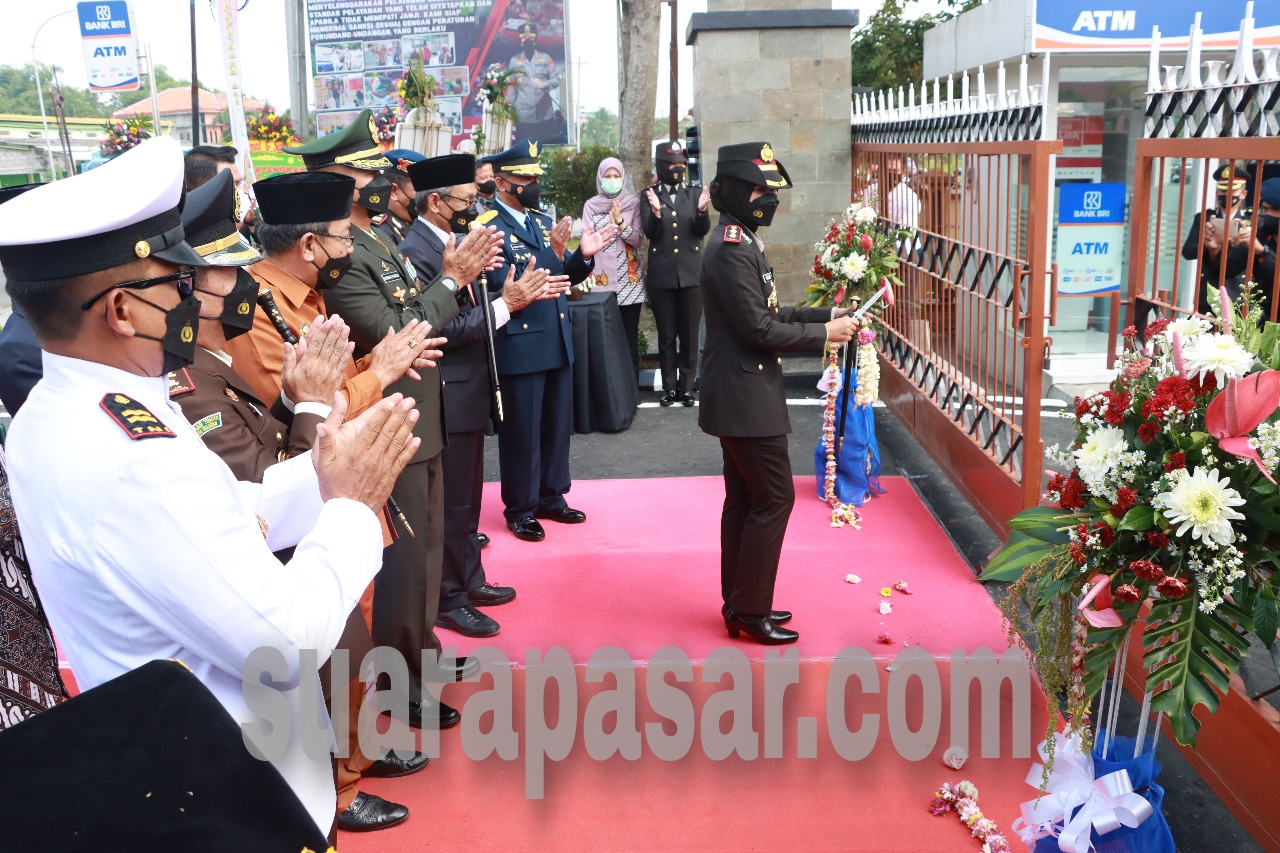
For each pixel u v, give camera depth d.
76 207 1.41
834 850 2.70
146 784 1.21
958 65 9.11
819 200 8.52
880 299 5.15
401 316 3.12
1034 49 7.27
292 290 2.75
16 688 2.17
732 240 3.64
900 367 6.59
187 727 1.28
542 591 4.45
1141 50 7.29
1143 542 2.25
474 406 3.95
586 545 5.00
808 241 8.58
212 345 2.19
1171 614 2.21
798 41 8.26
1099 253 7.92
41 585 1.49
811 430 6.91
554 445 5.26
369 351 3.08
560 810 2.89
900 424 6.94
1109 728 2.54
